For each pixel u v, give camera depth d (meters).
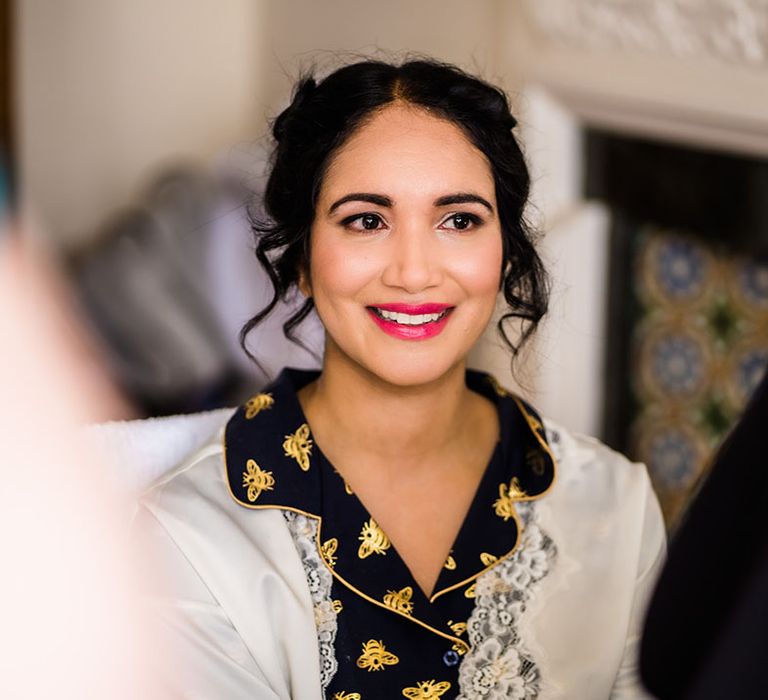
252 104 4.51
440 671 1.53
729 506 0.88
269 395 1.60
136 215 3.87
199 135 4.66
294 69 4.20
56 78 4.71
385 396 1.54
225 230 3.67
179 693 1.43
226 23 4.50
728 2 2.57
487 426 1.67
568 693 1.56
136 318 3.59
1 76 4.62
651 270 3.13
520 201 1.56
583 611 1.58
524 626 1.56
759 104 2.59
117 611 0.79
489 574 1.57
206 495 1.53
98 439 1.69
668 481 3.21
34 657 0.75
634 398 3.26
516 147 1.55
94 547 0.80
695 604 0.84
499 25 3.31
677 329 3.09
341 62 1.81
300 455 1.54
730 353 2.95
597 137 3.17
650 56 2.84
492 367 3.02
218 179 3.87
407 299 1.45
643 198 3.06
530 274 1.66
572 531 1.62
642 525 1.64
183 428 1.75
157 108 4.71
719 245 2.91
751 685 0.80
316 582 1.51
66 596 0.77
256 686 1.46
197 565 1.46
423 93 1.48
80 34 4.67
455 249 1.46
